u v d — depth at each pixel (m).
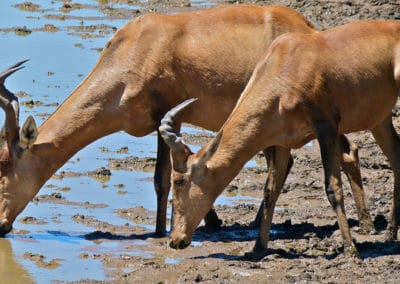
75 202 28.61
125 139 34.59
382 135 25.67
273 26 26.75
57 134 26.39
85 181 30.38
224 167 23.50
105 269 23.73
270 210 24.52
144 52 26.45
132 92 26.38
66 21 48.62
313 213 27.81
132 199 28.92
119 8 51.22
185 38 26.55
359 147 33.00
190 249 25.14
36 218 27.45
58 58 42.31
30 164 26.27
